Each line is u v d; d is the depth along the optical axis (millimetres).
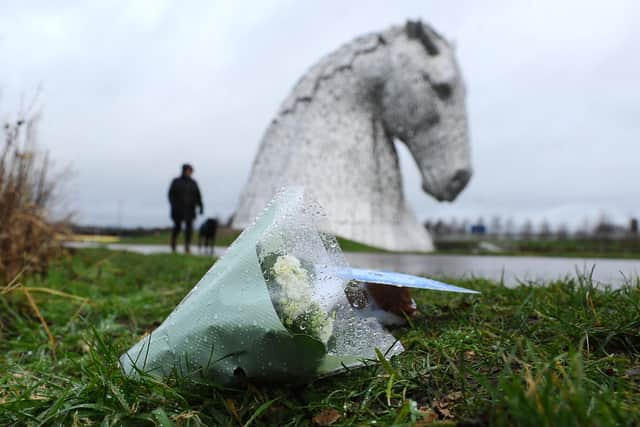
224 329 1446
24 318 2994
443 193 18016
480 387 1335
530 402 995
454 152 17672
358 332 1560
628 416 1033
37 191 4664
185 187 9719
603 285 2664
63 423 1378
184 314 1551
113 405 1426
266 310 1411
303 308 1423
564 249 18781
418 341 1850
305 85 19641
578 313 1992
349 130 18672
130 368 1577
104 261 5496
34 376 1867
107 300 3469
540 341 1753
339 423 1295
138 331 2758
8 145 3912
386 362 1445
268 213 1663
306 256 1536
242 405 1432
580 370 1066
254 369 1444
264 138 20156
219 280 1532
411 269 7543
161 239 26281
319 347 1425
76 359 2104
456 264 9047
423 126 17938
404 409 1190
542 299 2516
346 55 19062
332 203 18094
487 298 2854
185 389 1485
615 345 1731
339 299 1550
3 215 3973
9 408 1437
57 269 4863
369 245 17891
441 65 17547
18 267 4062
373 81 18469
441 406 1285
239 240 1655
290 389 1515
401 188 19641
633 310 1903
